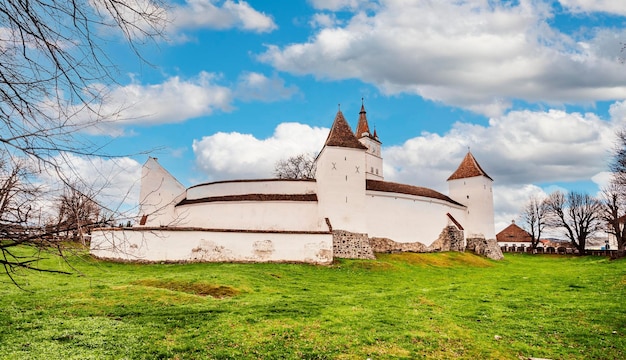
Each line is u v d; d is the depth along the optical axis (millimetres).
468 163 60469
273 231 33750
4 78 4742
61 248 5617
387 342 12781
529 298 19953
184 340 12227
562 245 102125
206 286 22016
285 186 43094
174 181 42156
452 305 18328
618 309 17000
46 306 15633
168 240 31375
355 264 34781
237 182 43750
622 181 38531
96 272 26438
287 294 21312
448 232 52562
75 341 11672
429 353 12125
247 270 28531
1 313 14266
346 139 41656
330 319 14898
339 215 39094
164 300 17312
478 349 12594
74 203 5578
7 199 5371
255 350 11664
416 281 29516
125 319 14320
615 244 75438
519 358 12141
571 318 16062
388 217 45875
